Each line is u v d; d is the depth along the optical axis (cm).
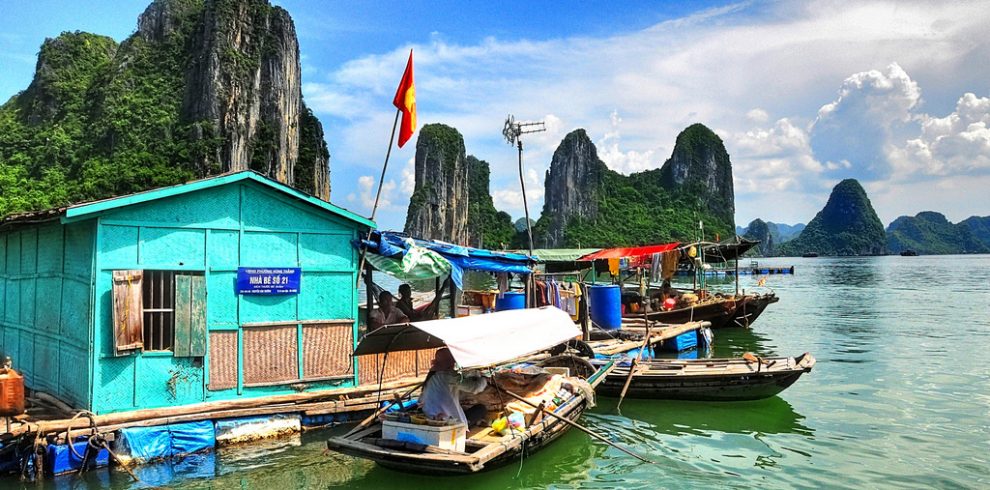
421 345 905
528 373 1005
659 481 778
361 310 1364
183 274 812
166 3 8950
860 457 857
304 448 827
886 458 852
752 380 1095
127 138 7300
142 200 768
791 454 871
